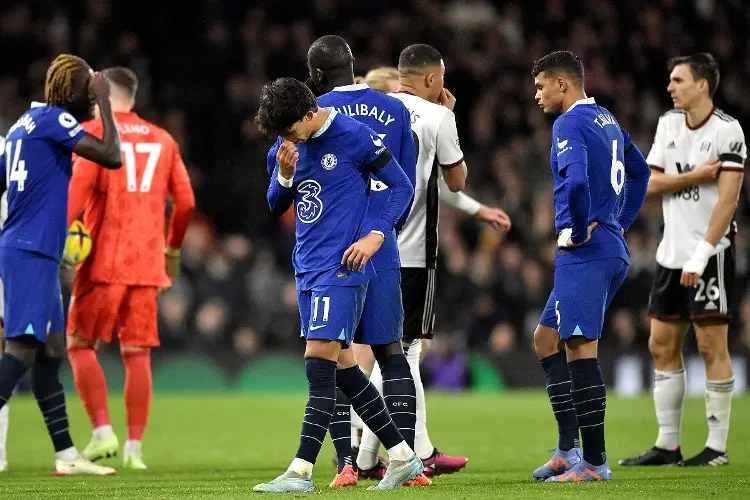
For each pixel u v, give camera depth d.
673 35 70.81
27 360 21.20
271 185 18.41
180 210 26.50
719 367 24.02
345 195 17.69
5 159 21.47
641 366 52.53
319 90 20.75
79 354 25.09
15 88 64.06
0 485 19.94
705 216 24.33
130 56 66.75
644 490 17.45
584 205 18.88
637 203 21.42
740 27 71.00
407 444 18.33
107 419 24.97
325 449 28.80
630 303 53.34
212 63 68.56
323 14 71.00
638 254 54.06
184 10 69.31
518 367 52.91
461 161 21.62
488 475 21.36
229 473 22.55
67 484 20.09
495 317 53.22
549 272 56.34
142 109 66.81
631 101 69.06
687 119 24.58
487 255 54.88
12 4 67.69
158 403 44.72
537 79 20.52
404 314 21.42
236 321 53.56
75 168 24.64
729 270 24.33
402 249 21.31
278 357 53.50
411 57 22.03
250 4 70.69
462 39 70.94
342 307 17.47
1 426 23.78
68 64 21.55
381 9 72.31
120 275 25.27
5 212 23.11
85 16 67.38
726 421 23.92
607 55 70.25
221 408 42.12
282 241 59.28
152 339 25.52
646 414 38.25
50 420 22.33
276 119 17.22
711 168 23.89
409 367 19.03
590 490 17.47
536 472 20.58
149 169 25.78
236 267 54.28
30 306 20.94
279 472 22.69
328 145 17.67
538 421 35.81
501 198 59.91
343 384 18.06
